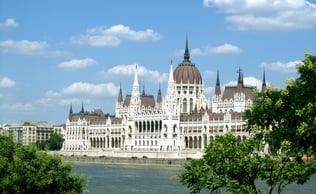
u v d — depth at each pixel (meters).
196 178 72.38
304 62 67.75
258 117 70.56
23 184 84.81
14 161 86.56
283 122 67.94
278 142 67.25
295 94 66.50
